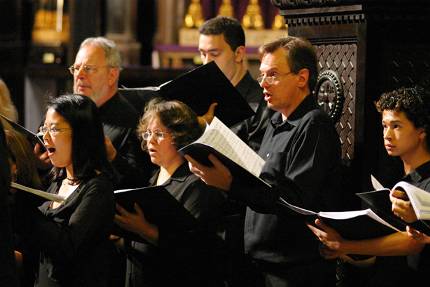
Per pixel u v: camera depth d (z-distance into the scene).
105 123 12.63
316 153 9.86
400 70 10.70
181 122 10.70
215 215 10.62
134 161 12.42
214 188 10.59
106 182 9.85
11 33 30.16
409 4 10.56
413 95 9.38
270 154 10.10
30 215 9.41
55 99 9.95
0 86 13.05
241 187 9.51
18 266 11.08
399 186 8.62
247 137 12.10
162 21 31.19
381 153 10.68
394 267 9.58
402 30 10.68
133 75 26.94
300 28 11.54
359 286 10.58
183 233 10.48
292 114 10.23
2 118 10.84
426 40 10.77
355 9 10.55
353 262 10.04
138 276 10.81
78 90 12.77
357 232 9.22
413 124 9.36
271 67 10.16
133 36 30.62
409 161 9.51
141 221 10.26
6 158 8.49
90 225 9.57
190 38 30.97
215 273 10.81
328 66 11.10
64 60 30.05
